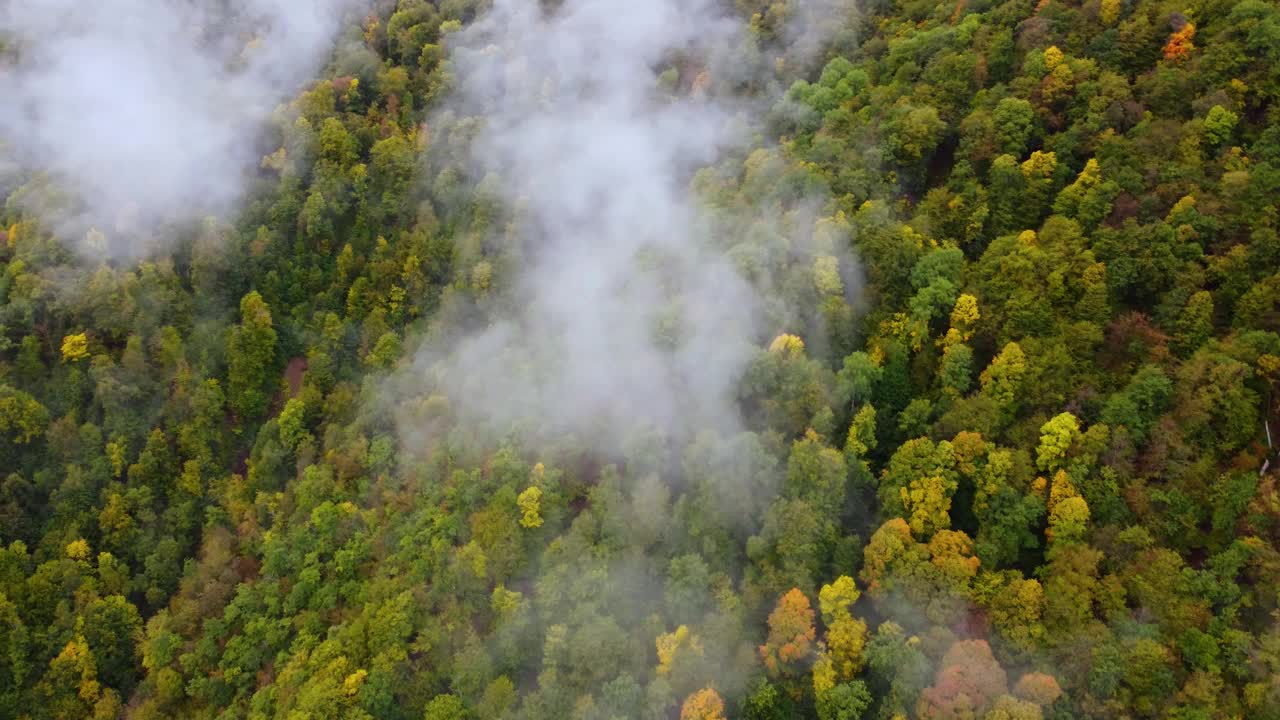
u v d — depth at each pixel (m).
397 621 113.56
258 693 116.06
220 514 148.12
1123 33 132.00
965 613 92.50
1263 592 85.00
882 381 118.25
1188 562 92.62
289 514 143.00
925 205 133.62
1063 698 84.31
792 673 96.19
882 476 109.19
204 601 133.12
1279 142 110.50
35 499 147.25
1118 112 123.81
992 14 151.38
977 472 101.81
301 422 156.62
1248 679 81.19
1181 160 115.81
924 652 90.31
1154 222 111.44
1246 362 97.69
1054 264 113.06
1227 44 120.25
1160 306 106.94
